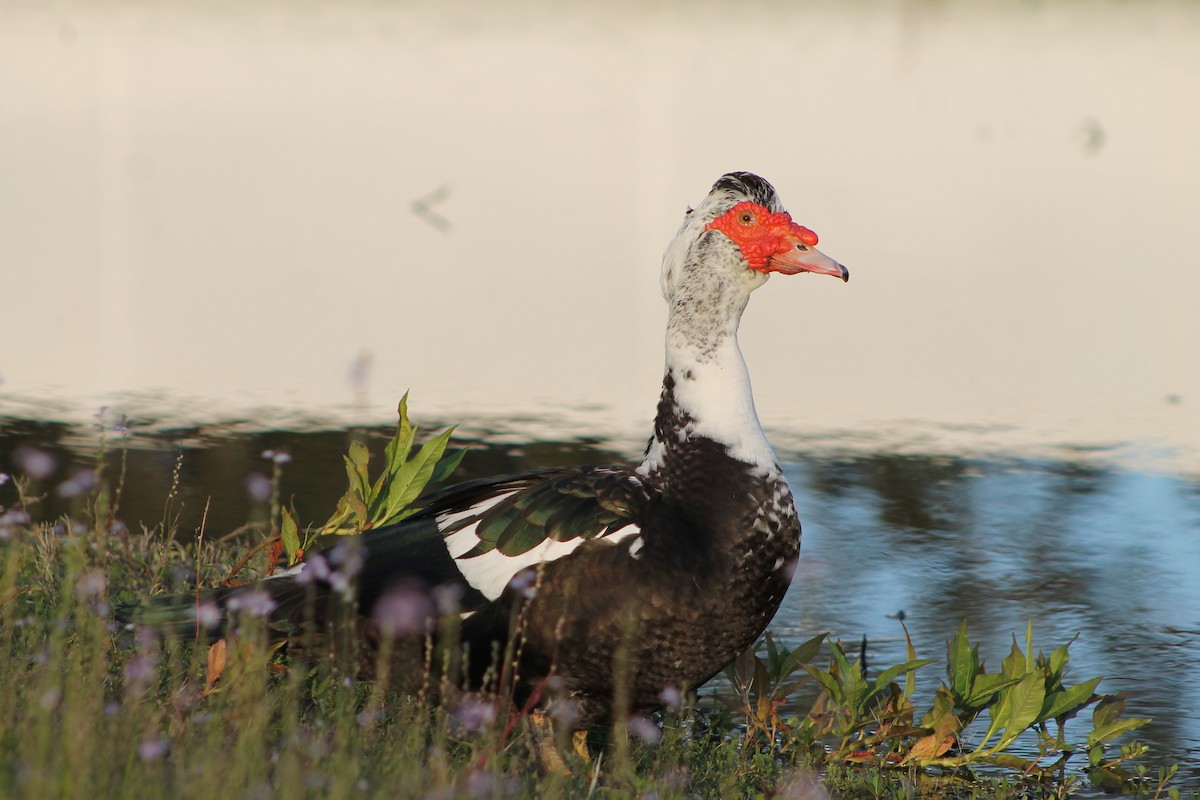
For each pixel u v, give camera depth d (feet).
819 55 136.98
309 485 38.24
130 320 55.42
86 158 87.10
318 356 51.75
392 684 21.58
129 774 15.57
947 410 47.85
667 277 23.26
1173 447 44.83
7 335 52.60
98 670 17.87
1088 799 23.62
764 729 24.56
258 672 19.51
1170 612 32.09
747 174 22.99
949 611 31.89
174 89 113.39
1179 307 60.85
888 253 69.15
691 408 22.08
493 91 115.34
